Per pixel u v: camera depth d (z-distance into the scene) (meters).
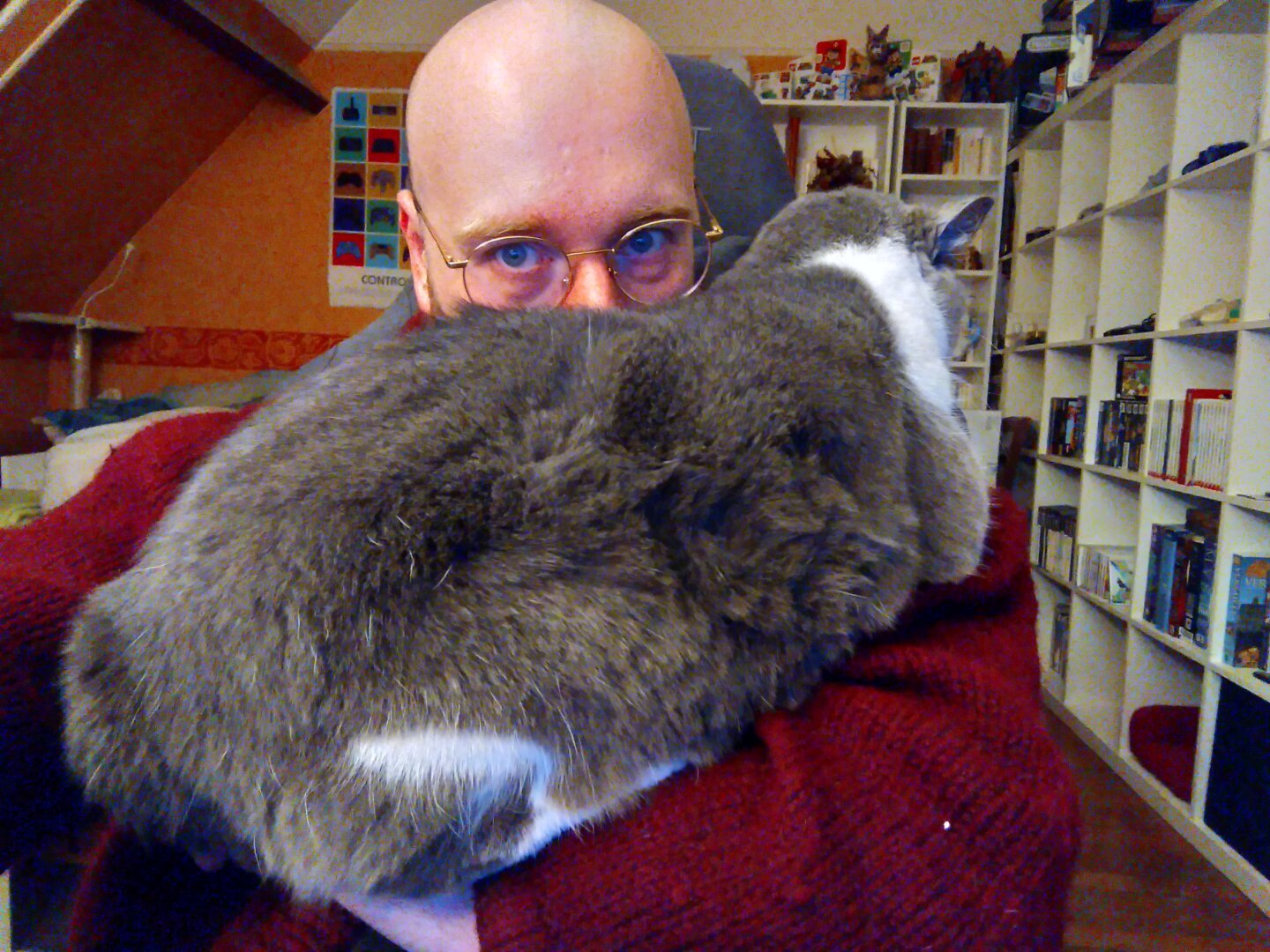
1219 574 1.91
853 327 0.53
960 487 0.57
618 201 0.67
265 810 0.43
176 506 0.55
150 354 3.21
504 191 0.67
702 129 1.06
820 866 0.42
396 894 0.45
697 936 0.41
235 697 0.42
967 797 0.43
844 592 0.45
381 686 0.41
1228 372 2.20
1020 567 0.65
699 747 0.45
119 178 2.78
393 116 3.13
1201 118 2.13
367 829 0.42
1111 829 2.02
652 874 0.42
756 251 0.74
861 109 3.04
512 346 0.49
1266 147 1.77
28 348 2.99
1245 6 1.97
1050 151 3.08
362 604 0.41
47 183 2.51
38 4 1.98
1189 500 2.26
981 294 3.11
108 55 2.24
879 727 0.45
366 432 0.45
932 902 0.42
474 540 0.42
